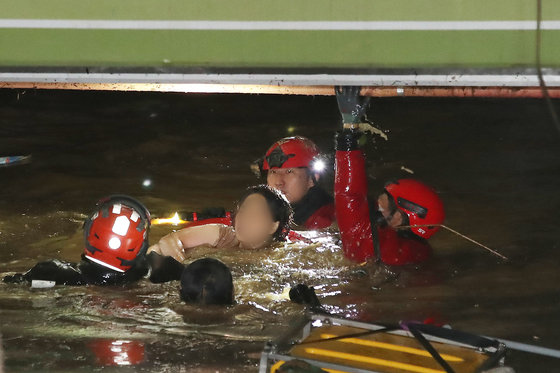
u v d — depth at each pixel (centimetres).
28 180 2716
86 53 1177
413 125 3750
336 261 1947
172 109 4075
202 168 2975
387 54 1149
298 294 1650
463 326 1543
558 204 2503
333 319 1157
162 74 1177
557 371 1296
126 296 1673
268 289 1745
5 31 1173
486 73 1142
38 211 2356
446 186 2742
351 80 1161
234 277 1822
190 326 1498
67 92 4309
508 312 1623
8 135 3422
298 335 1397
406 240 2005
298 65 1160
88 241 1750
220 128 3709
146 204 2480
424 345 1057
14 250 2002
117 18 1170
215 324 1515
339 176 1902
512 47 1134
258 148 3356
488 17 1128
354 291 1753
